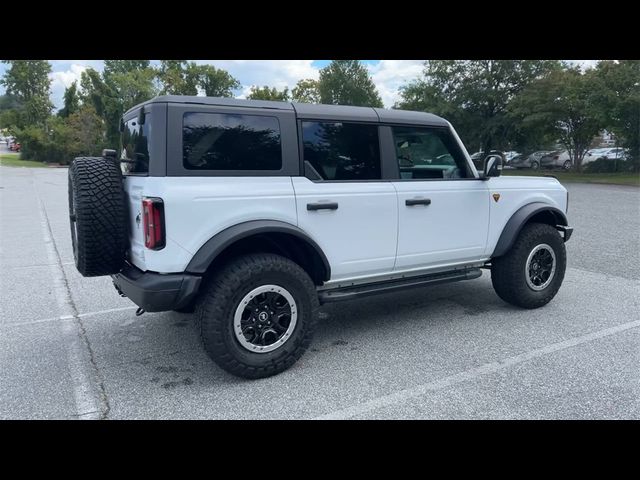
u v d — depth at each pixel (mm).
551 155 31500
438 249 4332
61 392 3266
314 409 3002
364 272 3986
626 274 6242
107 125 47094
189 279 3105
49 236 9695
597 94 22703
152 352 3947
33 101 65562
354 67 51844
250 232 3248
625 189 19031
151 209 2996
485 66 30969
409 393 3178
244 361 3287
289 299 3428
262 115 3451
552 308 4918
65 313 5012
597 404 2998
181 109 3152
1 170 39500
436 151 4402
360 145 3924
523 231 4762
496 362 3631
